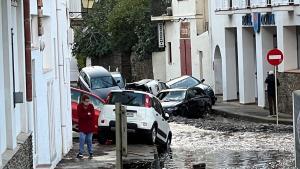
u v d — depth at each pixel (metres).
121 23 69.31
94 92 46.41
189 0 61.50
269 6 43.22
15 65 15.00
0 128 12.49
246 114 41.81
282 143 29.23
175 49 64.50
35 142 19.38
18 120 15.18
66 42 26.91
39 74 20.02
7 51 13.55
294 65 42.28
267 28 45.59
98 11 73.19
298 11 40.28
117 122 11.80
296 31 42.31
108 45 72.62
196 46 60.44
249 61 49.47
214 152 27.16
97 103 31.58
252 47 49.38
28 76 16.02
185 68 62.62
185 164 24.17
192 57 61.28
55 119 23.06
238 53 49.97
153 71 68.44
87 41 72.94
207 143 30.17
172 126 37.22
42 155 20.66
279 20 42.50
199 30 60.50
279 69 42.38
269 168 22.75
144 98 28.67
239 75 50.03
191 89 43.75
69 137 27.30
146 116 28.17
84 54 73.50
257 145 28.81
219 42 54.41
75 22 37.75
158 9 65.88
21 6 15.52
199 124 37.81
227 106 48.31
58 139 23.72
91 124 24.88
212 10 56.16
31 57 17.16
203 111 43.47
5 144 13.17
